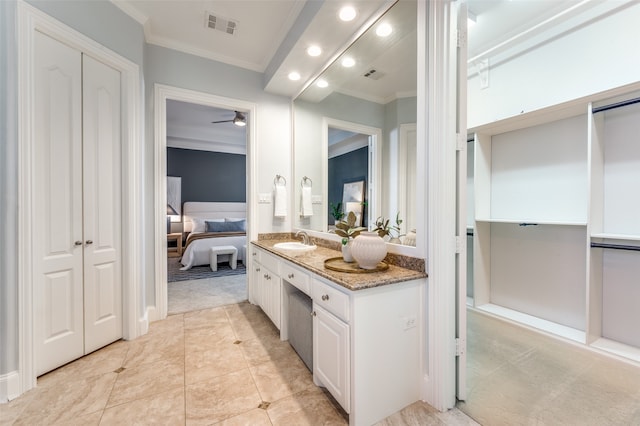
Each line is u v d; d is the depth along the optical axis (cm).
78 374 179
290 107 338
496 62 276
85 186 201
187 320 270
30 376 163
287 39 254
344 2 187
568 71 227
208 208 664
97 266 209
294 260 198
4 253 157
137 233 232
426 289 154
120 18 218
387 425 137
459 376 153
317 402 154
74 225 194
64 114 188
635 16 193
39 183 175
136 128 230
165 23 247
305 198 312
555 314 247
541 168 256
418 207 158
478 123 292
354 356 132
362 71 223
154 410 147
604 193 212
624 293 205
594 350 199
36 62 172
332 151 267
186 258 491
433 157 149
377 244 156
